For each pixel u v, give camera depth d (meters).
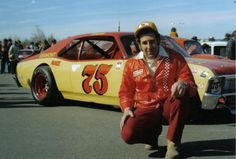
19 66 9.06
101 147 5.09
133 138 4.50
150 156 4.69
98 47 7.57
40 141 5.42
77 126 6.37
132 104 4.59
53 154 4.80
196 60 6.74
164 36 7.79
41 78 8.48
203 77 6.29
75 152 4.88
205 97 6.27
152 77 4.53
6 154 4.80
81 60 7.79
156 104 4.53
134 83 4.62
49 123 6.60
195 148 5.00
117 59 7.13
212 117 7.20
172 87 4.22
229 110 6.55
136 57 4.65
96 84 7.38
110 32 7.57
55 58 8.27
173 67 4.52
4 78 17.67
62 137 5.64
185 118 4.36
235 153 4.77
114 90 7.07
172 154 4.38
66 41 8.30
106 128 6.21
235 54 10.65
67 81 7.93
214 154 4.73
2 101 9.20
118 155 4.74
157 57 4.55
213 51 13.27
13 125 6.46
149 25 4.44
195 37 12.96
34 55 9.15
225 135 5.74
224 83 6.37
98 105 8.40
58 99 8.38
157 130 4.65
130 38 7.35
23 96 10.23
